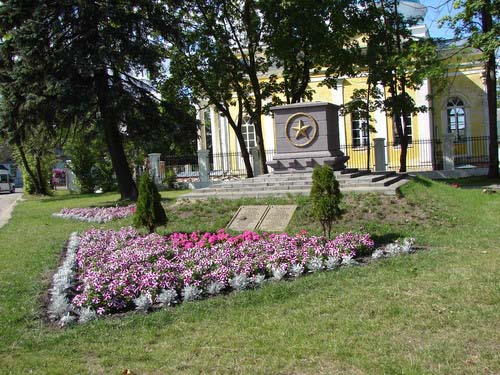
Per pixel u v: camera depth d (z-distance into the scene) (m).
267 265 7.10
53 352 4.75
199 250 7.94
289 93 21.95
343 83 30.16
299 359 4.23
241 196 12.42
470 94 29.80
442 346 4.29
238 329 5.04
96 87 18.09
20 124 19.62
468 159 29.28
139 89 19.27
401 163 24.19
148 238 9.24
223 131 32.50
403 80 22.34
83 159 33.22
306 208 11.00
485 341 4.36
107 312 5.91
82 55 17.34
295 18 19.14
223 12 20.94
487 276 6.22
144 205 9.62
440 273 6.52
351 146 28.88
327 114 13.44
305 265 7.31
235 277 6.60
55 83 17.36
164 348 4.69
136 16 18.19
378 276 6.59
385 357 4.14
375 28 21.91
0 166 49.91
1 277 7.71
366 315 5.16
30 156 35.75
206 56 20.75
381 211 10.66
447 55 24.50
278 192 12.11
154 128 19.31
